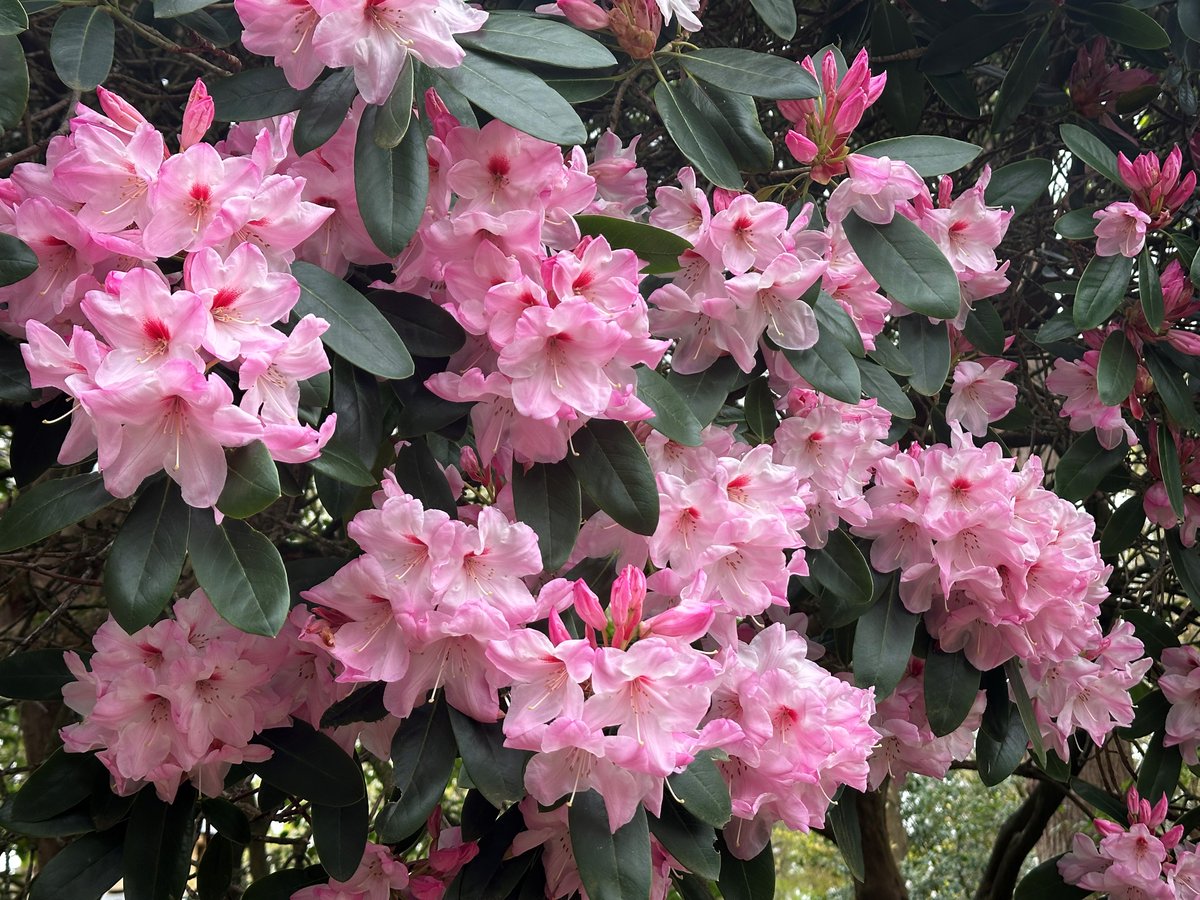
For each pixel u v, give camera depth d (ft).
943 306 3.97
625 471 3.36
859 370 4.17
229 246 3.14
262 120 3.73
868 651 4.26
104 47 3.76
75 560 5.34
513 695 3.19
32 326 2.92
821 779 3.70
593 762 3.19
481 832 3.66
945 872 15.31
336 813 3.68
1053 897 5.34
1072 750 6.29
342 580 3.33
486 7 4.99
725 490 3.66
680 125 3.92
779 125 5.69
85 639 5.60
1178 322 5.24
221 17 4.38
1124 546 5.38
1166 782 5.40
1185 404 4.89
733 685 3.59
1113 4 5.01
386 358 3.31
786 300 3.86
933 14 5.35
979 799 16.29
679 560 3.59
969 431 4.99
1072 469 5.16
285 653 3.59
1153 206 4.71
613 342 3.19
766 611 4.39
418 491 3.67
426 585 3.30
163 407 2.86
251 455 2.92
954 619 4.30
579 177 3.49
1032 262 6.27
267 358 2.96
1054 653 4.33
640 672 3.10
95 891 3.60
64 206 3.18
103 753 3.49
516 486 3.43
